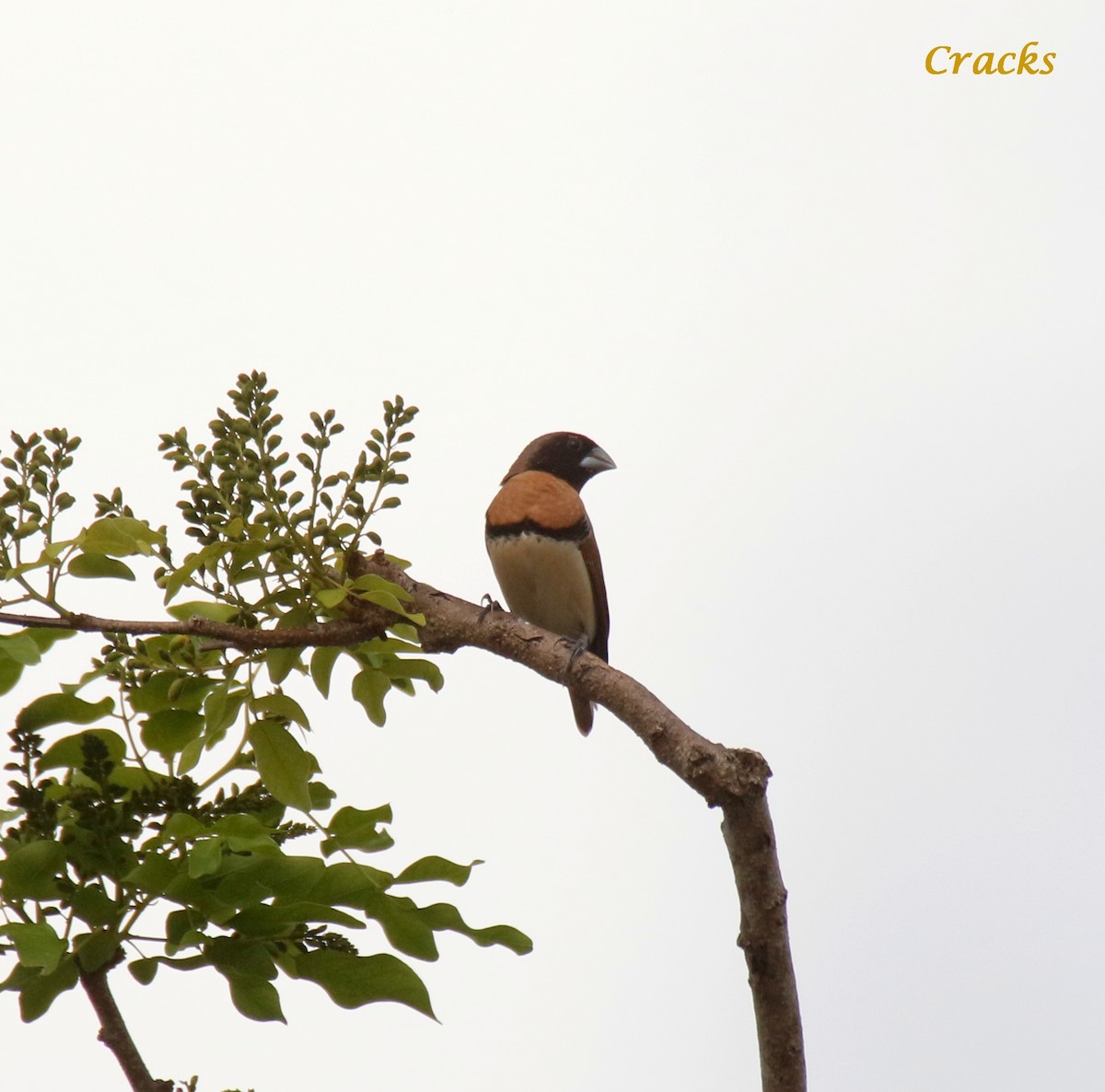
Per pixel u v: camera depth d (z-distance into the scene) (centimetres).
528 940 579
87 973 548
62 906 539
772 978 561
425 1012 553
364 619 689
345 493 686
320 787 662
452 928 573
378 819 619
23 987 533
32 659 572
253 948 545
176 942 540
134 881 524
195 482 673
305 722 638
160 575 650
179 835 548
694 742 585
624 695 636
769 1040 563
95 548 627
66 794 579
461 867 576
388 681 736
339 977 550
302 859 546
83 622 626
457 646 721
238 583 687
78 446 631
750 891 567
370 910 564
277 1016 543
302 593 694
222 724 638
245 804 601
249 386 674
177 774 611
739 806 566
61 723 610
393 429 691
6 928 509
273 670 696
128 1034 558
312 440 683
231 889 530
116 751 599
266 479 666
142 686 639
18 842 554
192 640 641
